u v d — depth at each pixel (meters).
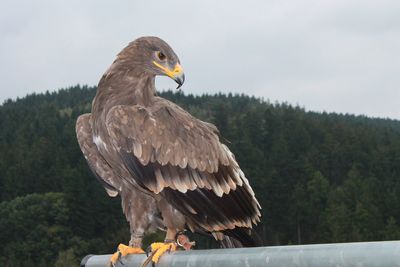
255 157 102.50
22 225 82.44
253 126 122.19
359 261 3.18
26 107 162.75
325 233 88.56
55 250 79.81
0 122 131.62
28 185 94.94
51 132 112.56
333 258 3.30
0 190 96.31
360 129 133.00
